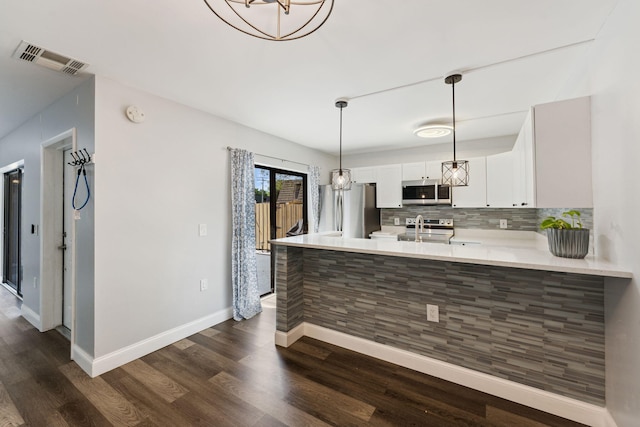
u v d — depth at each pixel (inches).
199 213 116.8
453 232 176.2
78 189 93.7
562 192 71.7
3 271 179.9
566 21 63.4
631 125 52.1
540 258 67.1
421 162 176.4
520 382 73.6
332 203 192.5
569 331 68.1
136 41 69.9
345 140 169.3
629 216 53.2
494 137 163.9
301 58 78.7
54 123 107.7
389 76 89.4
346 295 101.7
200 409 71.1
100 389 79.4
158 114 102.5
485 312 78.0
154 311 101.3
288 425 65.7
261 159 148.4
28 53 74.6
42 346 104.5
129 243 94.4
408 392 77.2
